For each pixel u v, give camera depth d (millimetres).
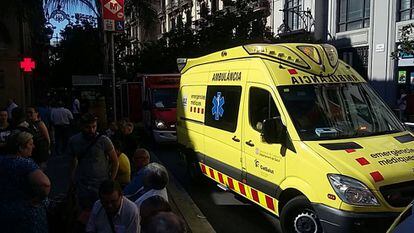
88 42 36562
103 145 5480
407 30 13875
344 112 5754
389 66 18531
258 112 6211
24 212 3803
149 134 15414
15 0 13961
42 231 3951
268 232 6203
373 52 19359
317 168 4934
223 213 7070
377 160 4863
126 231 3715
